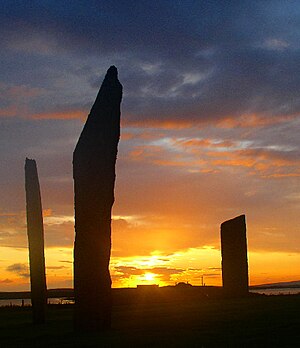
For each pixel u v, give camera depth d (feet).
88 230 69.82
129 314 84.07
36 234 84.99
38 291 82.69
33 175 87.40
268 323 67.10
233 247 125.70
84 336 62.75
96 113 72.64
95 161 71.10
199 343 54.24
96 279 68.95
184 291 133.90
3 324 81.30
